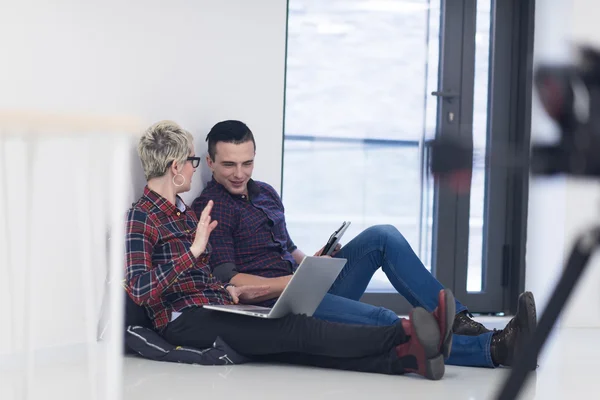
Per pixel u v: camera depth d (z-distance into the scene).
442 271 5.77
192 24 4.47
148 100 4.33
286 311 3.62
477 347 3.74
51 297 3.56
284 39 4.75
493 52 5.79
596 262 5.70
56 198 3.45
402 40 5.66
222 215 4.15
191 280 3.85
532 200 5.79
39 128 1.69
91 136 1.79
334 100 5.57
